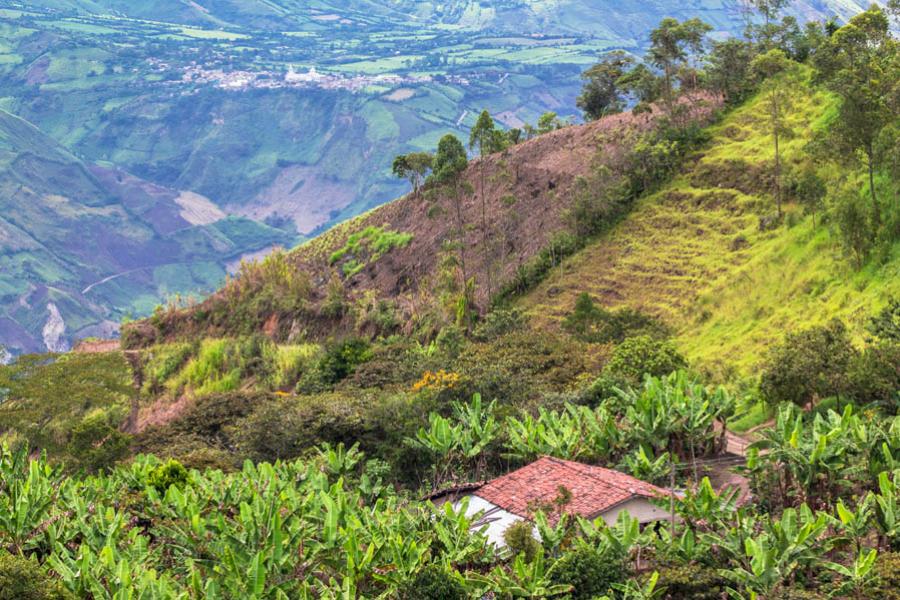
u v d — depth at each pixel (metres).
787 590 34.12
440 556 39.72
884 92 81.25
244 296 112.81
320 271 123.06
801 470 42.94
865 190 75.25
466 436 53.75
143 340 117.38
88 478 52.69
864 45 95.81
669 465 49.19
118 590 35.44
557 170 111.94
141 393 96.25
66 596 34.25
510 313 82.75
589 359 66.00
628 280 90.81
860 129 75.00
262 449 60.16
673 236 93.94
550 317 90.06
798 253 78.56
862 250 70.75
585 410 53.34
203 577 40.25
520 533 39.31
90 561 37.28
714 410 53.56
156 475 50.44
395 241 117.88
